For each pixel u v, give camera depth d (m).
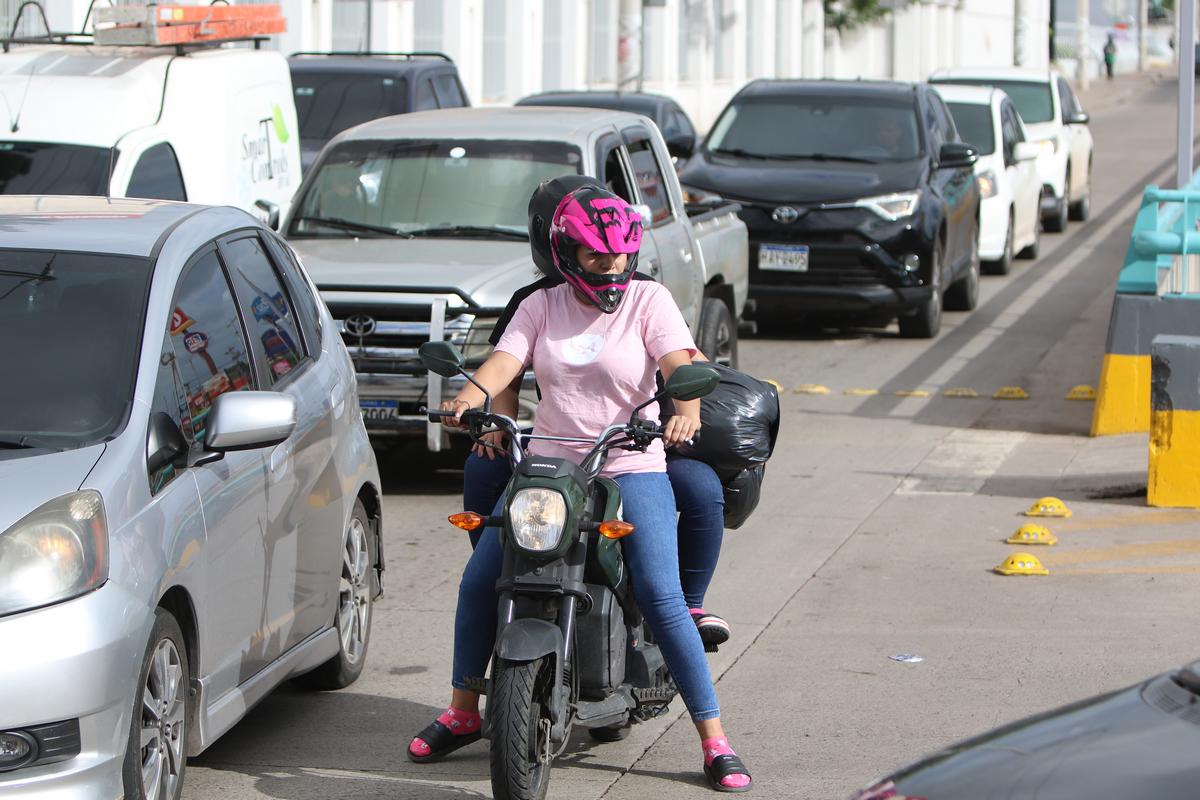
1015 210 29.23
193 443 7.24
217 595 7.24
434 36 37.31
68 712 6.12
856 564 11.81
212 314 7.85
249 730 8.51
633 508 7.29
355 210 14.88
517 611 6.96
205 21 16.28
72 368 7.04
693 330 16.14
